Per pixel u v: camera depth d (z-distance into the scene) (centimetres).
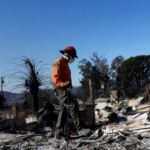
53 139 392
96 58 2273
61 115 398
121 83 2166
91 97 1012
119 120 532
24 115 652
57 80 392
